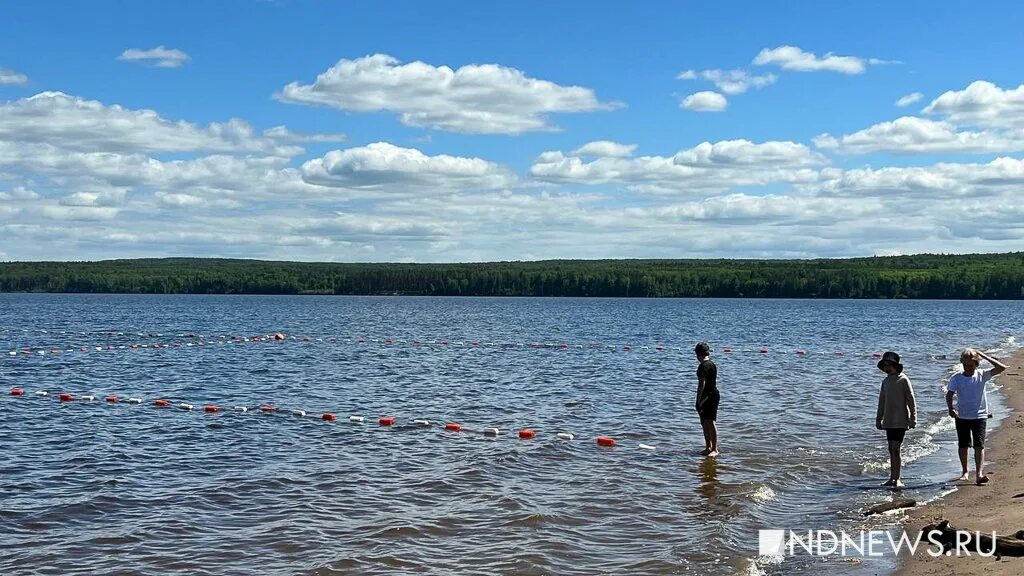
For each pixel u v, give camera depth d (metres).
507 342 56.97
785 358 45.16
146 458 18.14
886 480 16.38
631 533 13.04
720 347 53.25
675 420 23.42
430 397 28.36
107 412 24.55
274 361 41.69
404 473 16.77
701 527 13.34
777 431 21.69
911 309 141.00
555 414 24.55
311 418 23.61
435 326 78.56
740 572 11.32
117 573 11.27
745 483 16.03
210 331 67.12
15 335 59.62
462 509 14.20
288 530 13.04
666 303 180.88
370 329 72.62
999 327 81.81
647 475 16.77
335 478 16.33
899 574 10.98
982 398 15.37
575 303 180.62
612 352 48.78
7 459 17.86
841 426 22.62
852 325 85.19
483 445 19.67
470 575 11.19
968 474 16.23
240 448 19.27
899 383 15.47
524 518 13.66
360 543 12.44
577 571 11.38
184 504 14.48
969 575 10.55
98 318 89.62
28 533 12.87
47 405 25.83
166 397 28.02
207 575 11.20
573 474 16.81
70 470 16.92
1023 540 11.50
